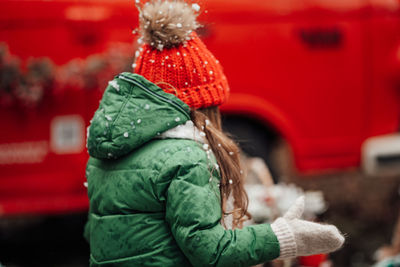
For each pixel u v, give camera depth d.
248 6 4.05
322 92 4.23
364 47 4.27
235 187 1.82
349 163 4.36
